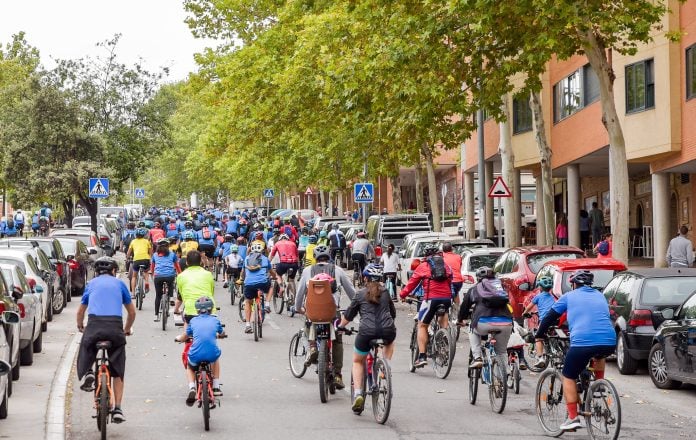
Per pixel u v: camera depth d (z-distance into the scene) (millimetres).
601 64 56344
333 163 127688
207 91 100562
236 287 70062
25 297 42562
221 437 28797
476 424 30859
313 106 81312
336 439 28500
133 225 93125
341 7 73125
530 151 104500
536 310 38156
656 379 38656
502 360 32812
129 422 31141
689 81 74188
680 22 75125
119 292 28641
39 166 106875
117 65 112688
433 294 40812
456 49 56781
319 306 35156
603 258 49312
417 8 56406
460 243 69375
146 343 52094
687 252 62438
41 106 106688
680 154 76562
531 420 31547
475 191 152250
